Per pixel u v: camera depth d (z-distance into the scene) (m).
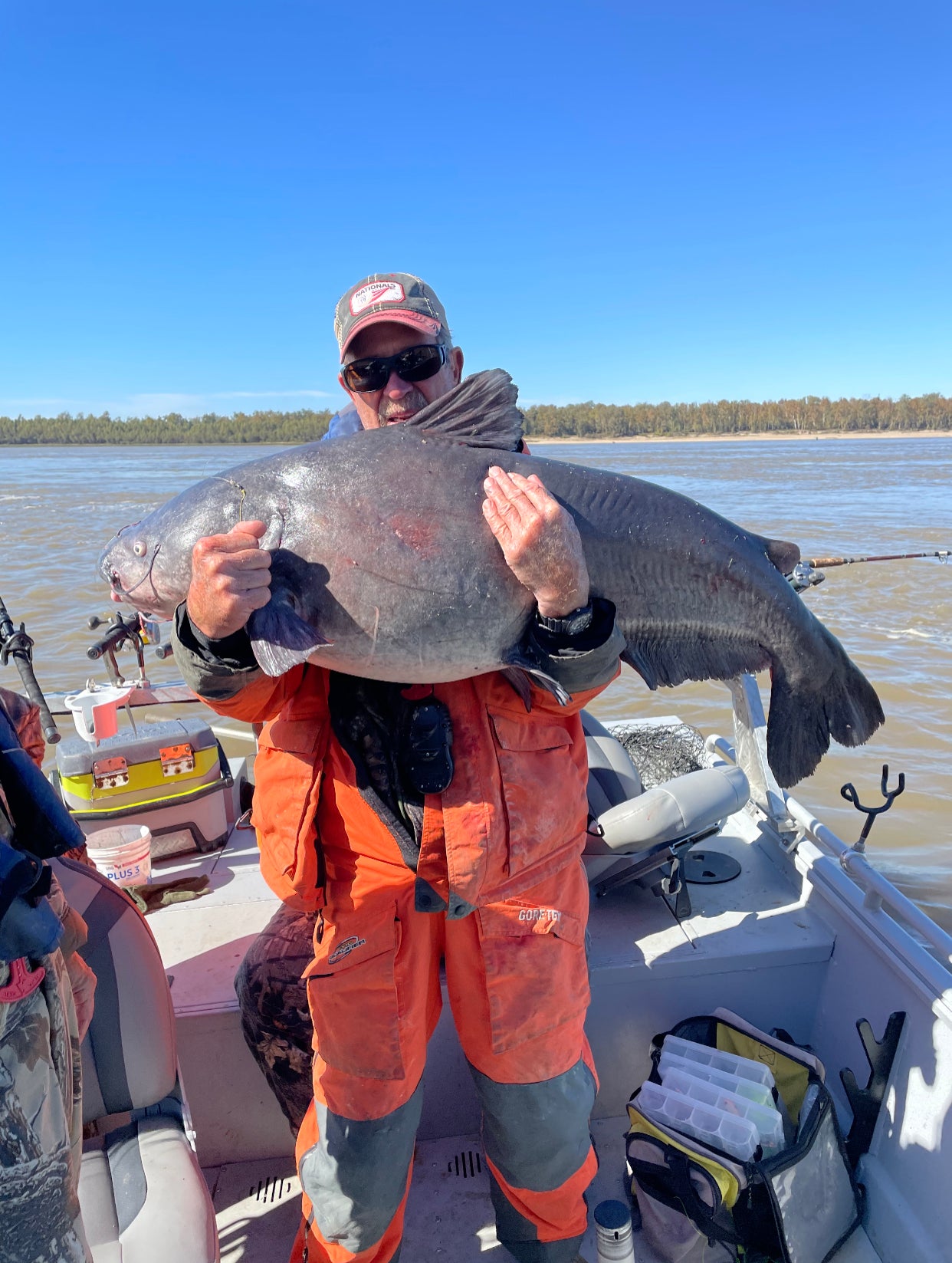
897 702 6.92
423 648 1.70
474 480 1.77
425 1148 2.48
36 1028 1.37
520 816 1.73
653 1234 2.14
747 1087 2.26
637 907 2.77
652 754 3.66
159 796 3.13
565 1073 1.81
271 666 1.53
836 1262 2.13
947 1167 2.00
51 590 10.96
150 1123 1.94
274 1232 2.24
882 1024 2.30
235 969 2.55
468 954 1.78
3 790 1.43
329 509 1.74
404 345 2.05
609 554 1.96
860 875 2.45
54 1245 1.39
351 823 1.75
